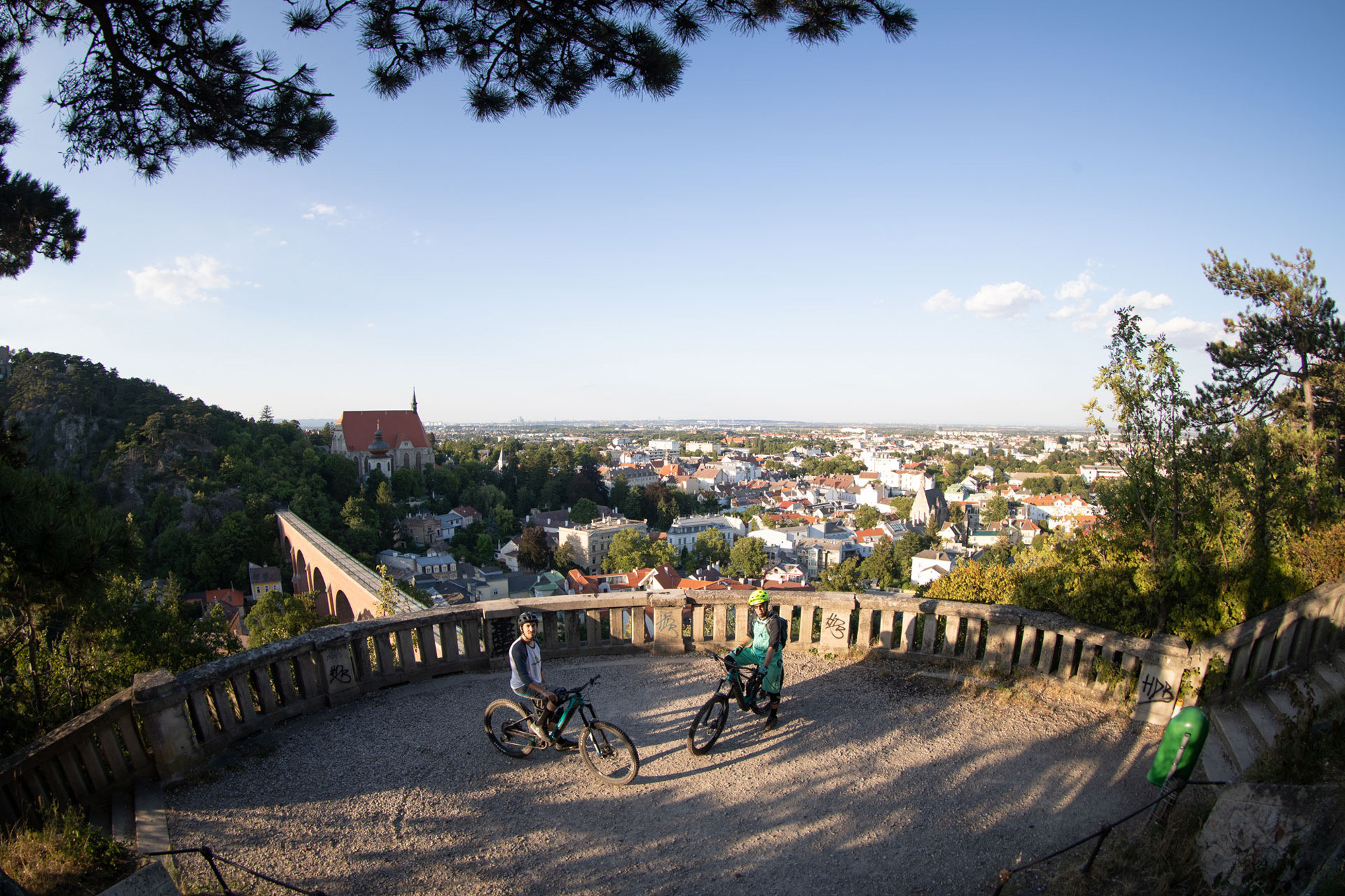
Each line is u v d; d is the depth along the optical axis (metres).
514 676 7.10
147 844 5.74
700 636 10.45
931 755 7.21
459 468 143.50
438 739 7.62
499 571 98.00
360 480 127.94
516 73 7.39
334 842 5.85
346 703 8.46
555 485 148.12
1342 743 5.16
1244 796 4.77
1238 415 10.80
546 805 6.40
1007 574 12.13
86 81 7.15
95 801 6.52
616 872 5.50
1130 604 9.03
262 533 84.44
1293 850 4.28
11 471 6.88
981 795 6.50
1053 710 8.11
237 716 7.98
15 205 8.30
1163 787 5.60
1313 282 17.59
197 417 105.81
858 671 9.34
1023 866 4.95
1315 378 17.36
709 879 5.41
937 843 5.80
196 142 7.58
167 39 6.80
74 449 97.06
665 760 7.18
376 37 6.88
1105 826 4.96
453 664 9.34
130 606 17.55
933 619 9.47
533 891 5.29
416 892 5.27
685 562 108.44
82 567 6.96
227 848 5.75
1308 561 9.05
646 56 6.58
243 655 7.64
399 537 103.25
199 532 83.50
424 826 6.08
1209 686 7.46
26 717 10.26
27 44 7.31
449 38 7.03
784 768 6.98
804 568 120.75
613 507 149.12
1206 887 4.67
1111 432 10.15
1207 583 8.83
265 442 107.12
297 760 7.18
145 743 6.93
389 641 8.91
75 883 5.02
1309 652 8.35
